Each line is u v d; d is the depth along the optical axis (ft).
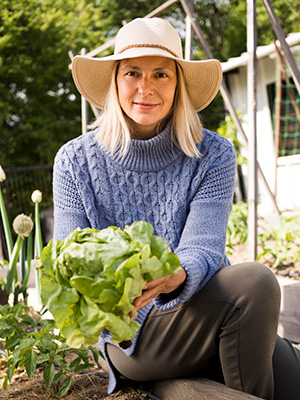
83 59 5.63
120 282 3.61
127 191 5.55
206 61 5.31
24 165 42.68
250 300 4.53
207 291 4.74
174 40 5.30
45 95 43.60
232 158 5.57
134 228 3.94
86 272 3.70
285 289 8.09
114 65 5.52
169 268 3.81
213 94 5.71
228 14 46.80
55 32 41.83
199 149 5.50
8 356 6.49
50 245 4.02
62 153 5.65
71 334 3.73
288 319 8.06
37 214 8.86
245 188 27.58
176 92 5.49
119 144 5.45
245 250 13.99
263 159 27.40
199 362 4.98
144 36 5.14
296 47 21.43
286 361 5.37
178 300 4.58
